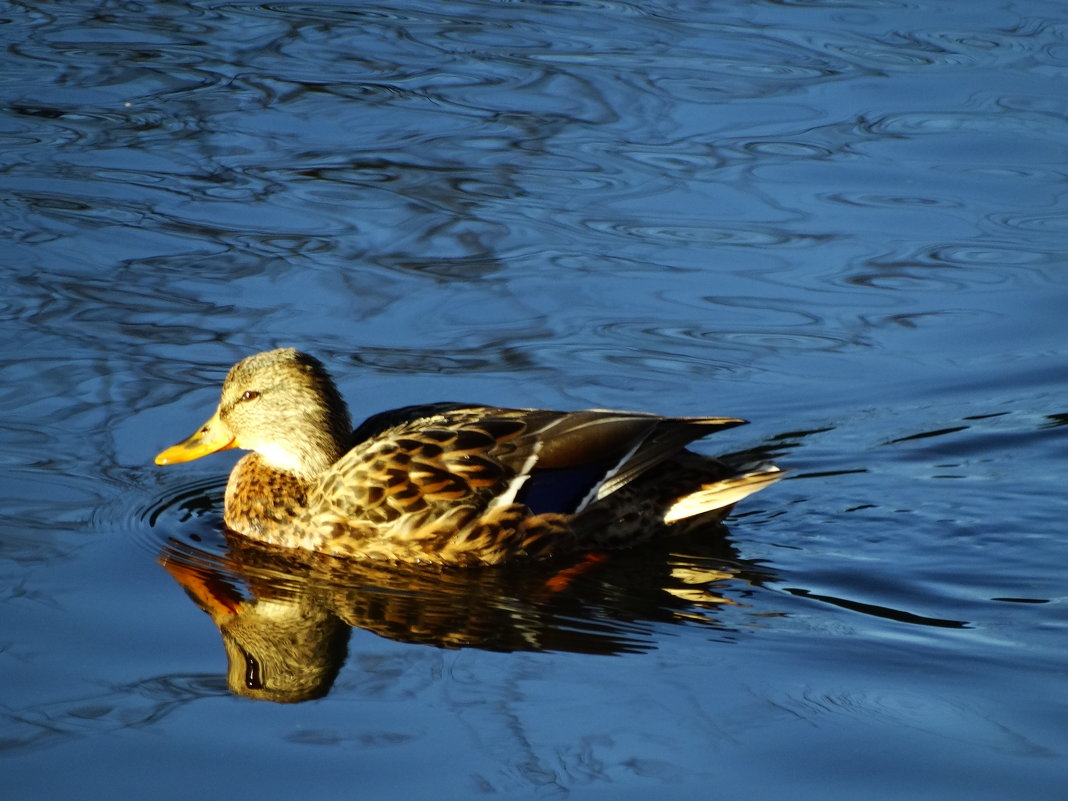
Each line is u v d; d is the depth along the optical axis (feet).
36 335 47.91
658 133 65.51
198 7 79.20
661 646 32.83
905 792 26.91
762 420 44.78
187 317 49.55
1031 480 41.63
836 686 30.83
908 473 42.11
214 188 59.67
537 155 63.16
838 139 64.80
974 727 29.12
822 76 70.59
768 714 29.58
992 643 32.96
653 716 29.53
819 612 34.68
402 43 74.64
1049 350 48.88
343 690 30.60
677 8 80.12
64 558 36.42
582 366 47.39
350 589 36.22
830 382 47.06
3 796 26.50
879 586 36.06
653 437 38.45
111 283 51.62
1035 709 29.86
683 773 27.45
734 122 66.44
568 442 38.55
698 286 53.06
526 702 30.09
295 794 26.71
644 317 50.88
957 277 53.83
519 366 47.24
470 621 34.27
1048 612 34.63
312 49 73.77
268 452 39.58
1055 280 53.36
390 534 37.83
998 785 27.12
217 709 29.63
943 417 45.06
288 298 51.21
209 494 41.96
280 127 65.21
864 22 77.51
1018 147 63.77
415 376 46.42
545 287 52.60
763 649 32.65
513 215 58.23
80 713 29.35
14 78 68.74
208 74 70.33
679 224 57.82
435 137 64.75
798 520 39.88
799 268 54.49
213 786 26.94
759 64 72.13
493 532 37.70
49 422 43.19
